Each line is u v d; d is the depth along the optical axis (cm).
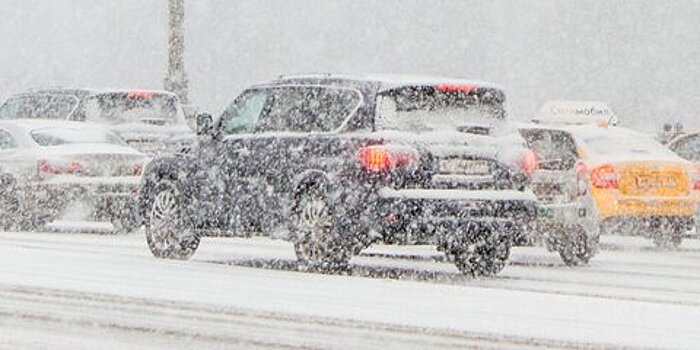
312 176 3388
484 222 3350
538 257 4288
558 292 3077
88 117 5625
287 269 3534
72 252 3741
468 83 3425
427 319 2442
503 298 2822
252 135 3569
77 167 4747
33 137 4841
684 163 4416
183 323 2339
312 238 3378
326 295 2791
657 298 2986
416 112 3359
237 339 2177
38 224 4825
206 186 3650
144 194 3791
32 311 2458
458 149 3344
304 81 3506
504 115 3494
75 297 2666
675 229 4484
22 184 4766
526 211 3428
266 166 3497
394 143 3284
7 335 2177
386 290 2914
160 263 3472
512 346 2153
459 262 3528
